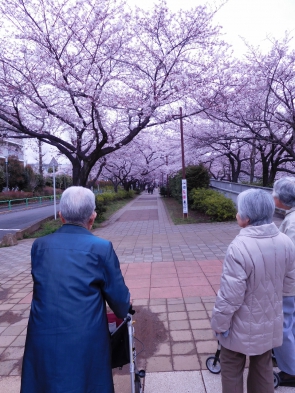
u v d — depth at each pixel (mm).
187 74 9586
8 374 2729
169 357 2863
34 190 38094
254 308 1815
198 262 5891
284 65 11391
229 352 1946
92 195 1858
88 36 8742
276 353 2336
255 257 1777
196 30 9117
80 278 1575
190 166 16891
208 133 15445
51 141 11352
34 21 8570
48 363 1485
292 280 1991
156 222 12258
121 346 1997
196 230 9617
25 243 9070
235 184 15000
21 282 5281
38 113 10570
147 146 22672
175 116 10797
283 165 21750
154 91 9570
